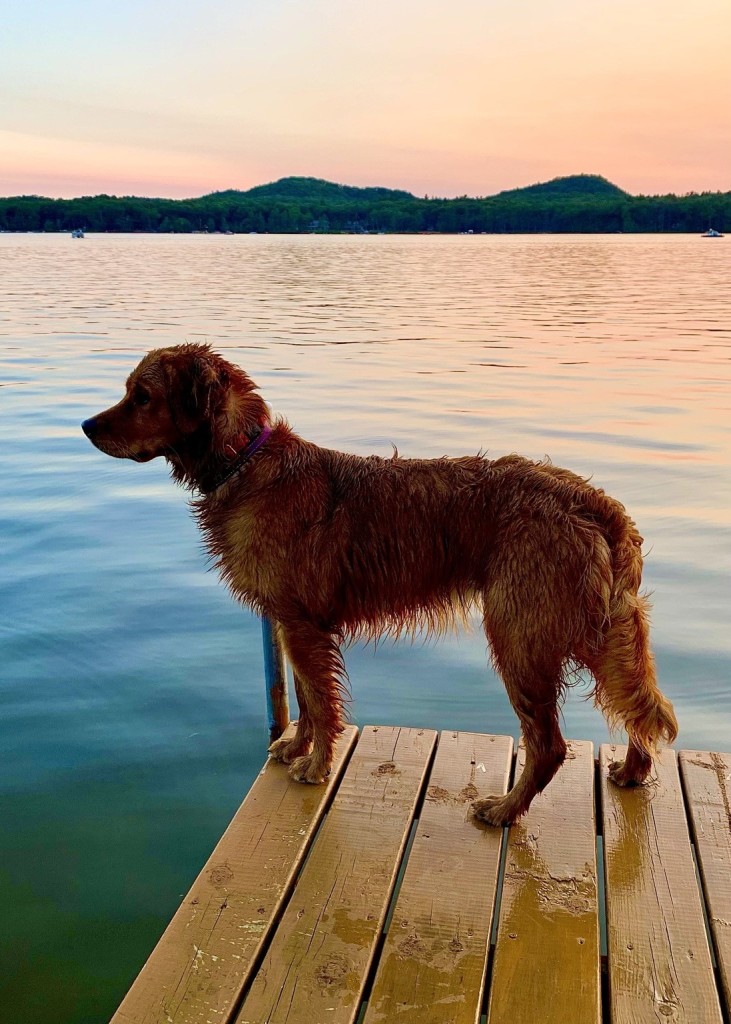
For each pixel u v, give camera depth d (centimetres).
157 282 1595
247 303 1195
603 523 160
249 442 177
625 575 159
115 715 222
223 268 2088
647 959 137
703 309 1150
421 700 232
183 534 330
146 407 180
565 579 156
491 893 149
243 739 214
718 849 157
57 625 263
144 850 181
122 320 963
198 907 145
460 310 1127
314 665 176
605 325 962
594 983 132
